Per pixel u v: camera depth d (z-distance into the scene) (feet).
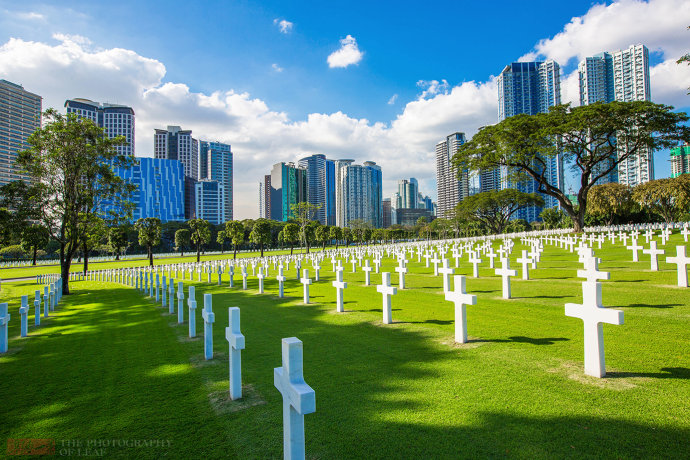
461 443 11.47
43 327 37.55
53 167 70.23
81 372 21.47
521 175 138.21
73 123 71.31
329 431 12.69
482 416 13.01
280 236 271.69
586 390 14.40
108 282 94.32
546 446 11.03
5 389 19.21
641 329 21.35
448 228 327.06
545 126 118.73
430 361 18.95
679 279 32.86
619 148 117.91
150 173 486.38
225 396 16.49
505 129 123.44
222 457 11.70
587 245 88.38
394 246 134.21
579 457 10.42
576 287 37.19
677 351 17.72
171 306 40.06
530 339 21.39
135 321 36.91
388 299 27.99
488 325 25.08
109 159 77.10
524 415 12.89
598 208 169.37
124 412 15.60
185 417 14.71
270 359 21.43
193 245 299.58
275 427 13.44
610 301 29.07
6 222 68.39
